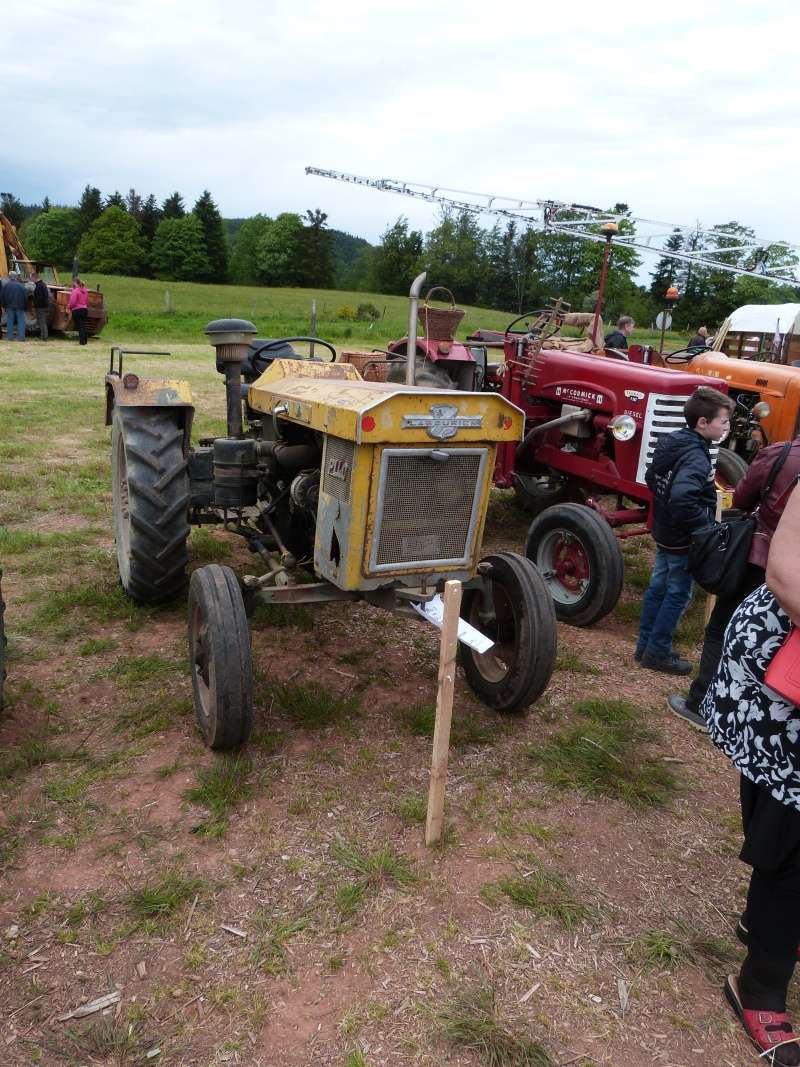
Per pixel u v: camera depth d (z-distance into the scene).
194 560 5.16
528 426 5.95
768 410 7.16
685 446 3.80
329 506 3.08
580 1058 1.98
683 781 3.23
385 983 2.15
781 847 1.96
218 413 10.31
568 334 7.91
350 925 2.34
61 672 3.71
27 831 2.67
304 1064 1.91
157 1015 2.03
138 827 2.71
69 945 2.22
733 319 9.46
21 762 2.99
